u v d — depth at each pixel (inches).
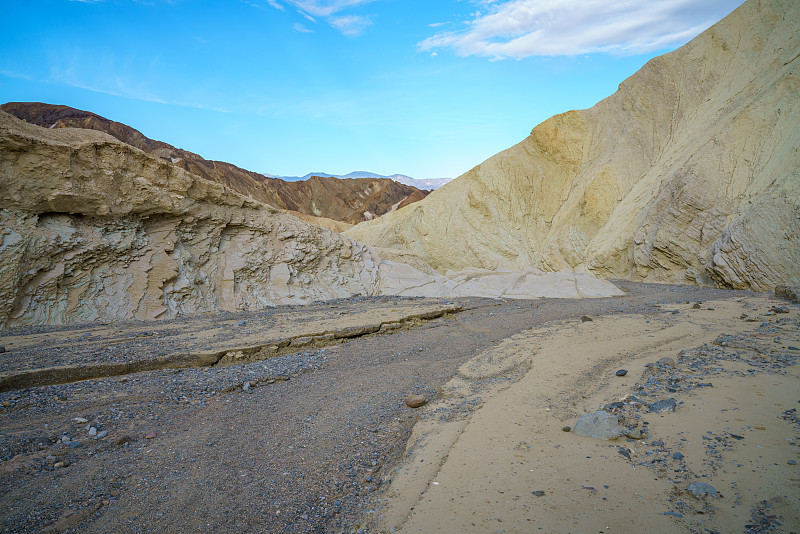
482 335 521.0
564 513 157.6
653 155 1493.6
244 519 172.7
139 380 347.9
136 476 207.0
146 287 633.0
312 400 310.5
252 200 824.3
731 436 201.8
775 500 152.4
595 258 1364.4
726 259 920.3
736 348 352.5
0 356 386.0
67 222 595.5
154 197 662.5
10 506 180.1
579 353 385.7
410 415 282.0
